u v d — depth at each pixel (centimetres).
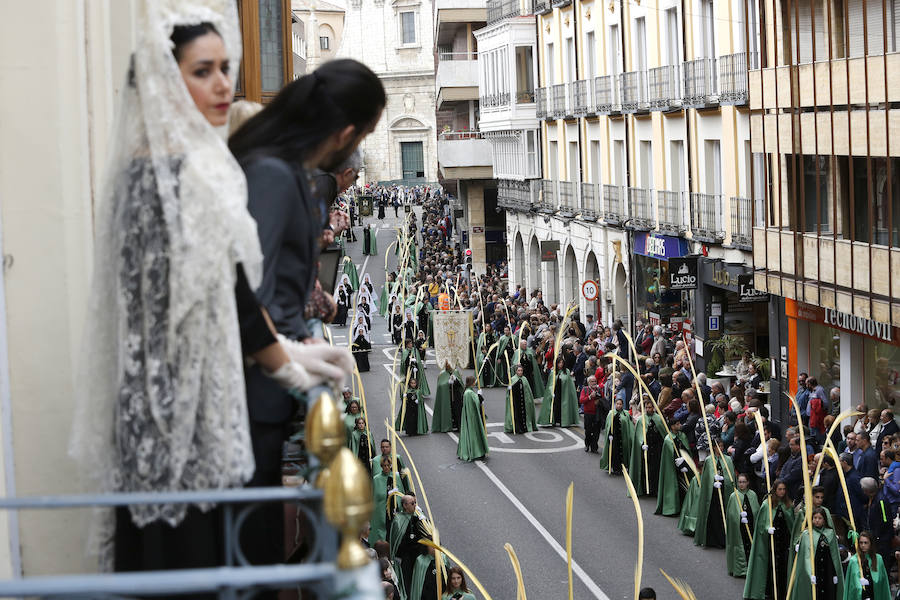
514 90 4969
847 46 2248
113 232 294
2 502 262
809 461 1716
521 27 4916
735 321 3078
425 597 1675
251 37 1581
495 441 2897
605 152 4009
